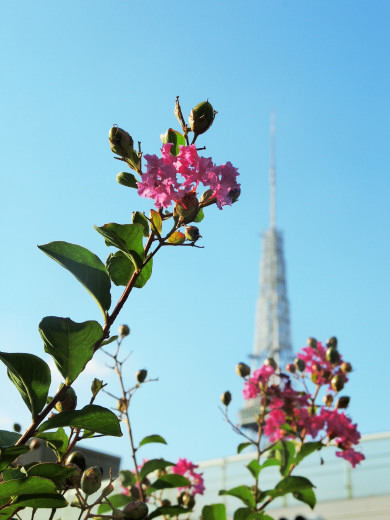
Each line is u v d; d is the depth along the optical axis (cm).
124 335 491
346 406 521
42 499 248
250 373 562
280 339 12088
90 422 240
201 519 468
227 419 525
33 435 233
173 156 268
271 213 14525
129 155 260
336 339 568
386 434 952
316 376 552
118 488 641
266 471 930
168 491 681
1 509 247
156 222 259
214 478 944
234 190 270
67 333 237
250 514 455
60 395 237
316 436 529
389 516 885
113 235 259
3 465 225
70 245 254
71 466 261
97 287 252
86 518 250
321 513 934
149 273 287
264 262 13738
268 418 552
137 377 485
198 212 281
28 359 237
